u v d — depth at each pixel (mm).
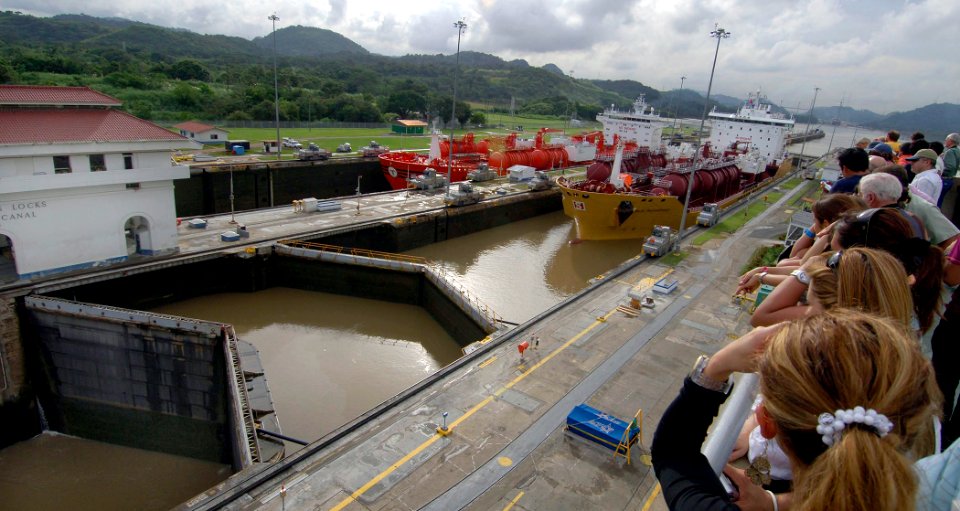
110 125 32406
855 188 8641
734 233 51344
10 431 28172
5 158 28203
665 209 55531
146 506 24297
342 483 17266
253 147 82125
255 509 16141
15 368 28328
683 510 2543
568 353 26109
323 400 28875
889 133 19625
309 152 70625
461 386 22828
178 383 27984
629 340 27891
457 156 86125
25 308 28578
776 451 3910
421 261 49531
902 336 2098
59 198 30375
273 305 39688
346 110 127938
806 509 2020
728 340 28516
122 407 29109
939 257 4258
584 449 19219
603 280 36344
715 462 2959
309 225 46375
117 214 33125
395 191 62406
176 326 27062
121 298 33625
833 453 1952
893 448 1913
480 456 18703
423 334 37156
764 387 2311
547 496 17141
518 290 44156
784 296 4176
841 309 2396
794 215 41781
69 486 25469
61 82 98125
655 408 22250
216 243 39938
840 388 1970
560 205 75562
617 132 86250
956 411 5680
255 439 20734
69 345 28641
